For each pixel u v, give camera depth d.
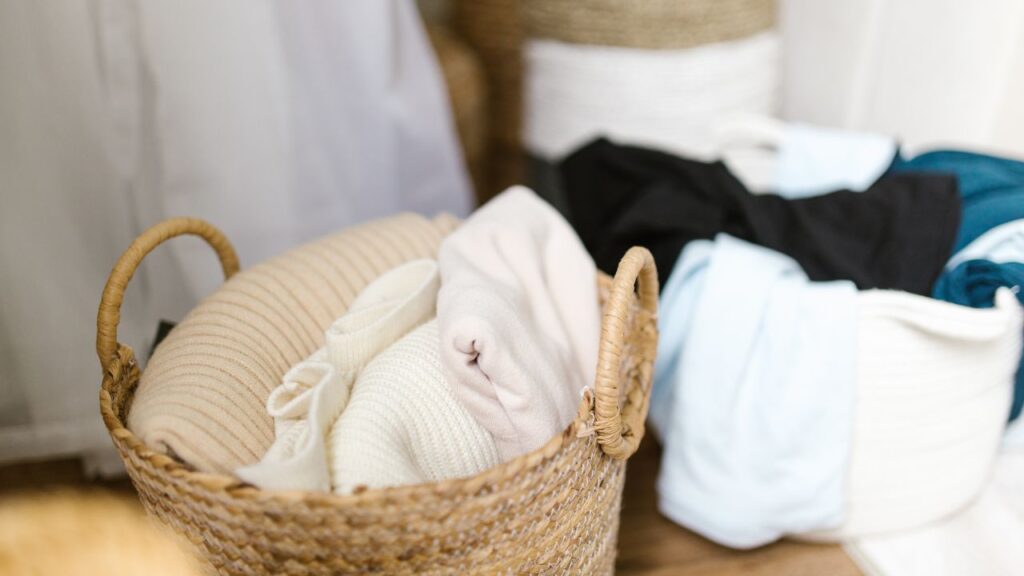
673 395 0.83
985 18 1.06
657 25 1.16
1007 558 0.80
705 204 0.89
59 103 0.82
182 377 0.59
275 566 0.55
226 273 0.76
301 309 0.69
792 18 1.37
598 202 0.98
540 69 1.26
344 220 1.04
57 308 0.85
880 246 0.82
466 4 1.23
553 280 0.75
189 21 0.85
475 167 1.26
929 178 0.84
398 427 0.59
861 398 0.76
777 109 1.43
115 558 0.32
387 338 0.66
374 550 0.53
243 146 0.92
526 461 0.54
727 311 0.79
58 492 0.34
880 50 1.22
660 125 1.21
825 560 0.84
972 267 0.77
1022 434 0.90
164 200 0.92
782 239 0.85
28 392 0.88
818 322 0.76
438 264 0.72
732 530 0.79
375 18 0.96
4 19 0.77
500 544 0.57
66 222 0.85
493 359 0.58
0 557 0.31
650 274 0.67
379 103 1.00
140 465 0.55
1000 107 1.07
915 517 0.83
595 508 0.64
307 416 0.60
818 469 0.77
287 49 0.92
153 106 0.89
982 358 0.77
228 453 0.57
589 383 0.72
